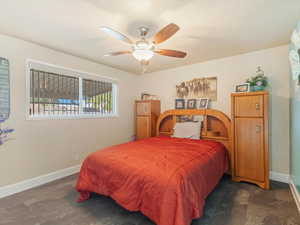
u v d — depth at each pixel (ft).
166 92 12.73
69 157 9.57
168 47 8.39
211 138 9.79
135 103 13.62
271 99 8.59
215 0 4.89
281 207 6.22
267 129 7.70
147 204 4.86
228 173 9.13
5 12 5.50
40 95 8.43
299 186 6.34
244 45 8.20
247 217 5.65
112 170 5.89
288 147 8.17
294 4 5.05
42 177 8.35
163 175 4.87
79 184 6.61
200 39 7.48
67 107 9.63
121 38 5.63
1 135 7.01
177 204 4.32
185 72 11.69
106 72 11.71
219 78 10.25
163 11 5.43
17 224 5.34
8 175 7.22
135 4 5.10
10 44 7.27
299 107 6.30
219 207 6.25
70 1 4.97
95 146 11.02
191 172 5.25
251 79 8.75
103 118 11.55
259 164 7.89
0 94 6.98
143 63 6.76
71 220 5.54
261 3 5.01
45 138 8.50
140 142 9.09
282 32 6.86
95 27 6.52
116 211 6.03
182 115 11.37
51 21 6.09
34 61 8.05
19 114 7.56
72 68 9.68
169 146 8.06
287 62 8.16
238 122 8.49
